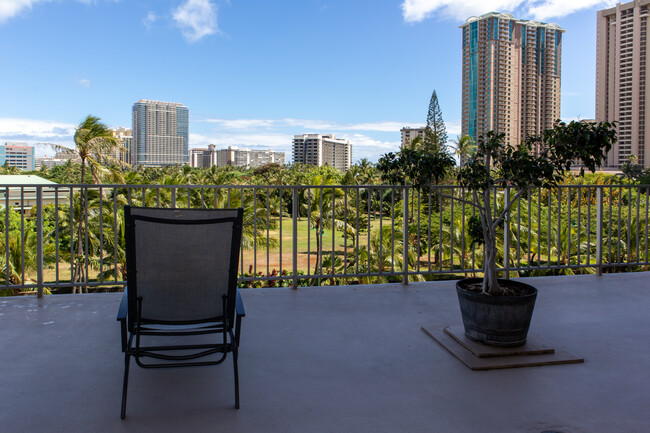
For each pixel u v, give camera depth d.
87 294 4.00
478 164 2.96
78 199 16.94
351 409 2.06
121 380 2.34
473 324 2.78
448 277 14.93
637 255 5.02
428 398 2.17
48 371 2.44
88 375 2.40
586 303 3.91
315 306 3.75
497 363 2.54
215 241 2.10
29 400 2.11
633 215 12.43
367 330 3.17
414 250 17.75
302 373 2.45
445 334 3.03
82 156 17.38
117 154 18.19
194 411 2.02
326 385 2.31
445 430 1.88
